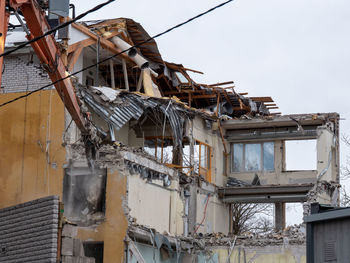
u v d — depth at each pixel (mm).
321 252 22656
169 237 34812
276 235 36406
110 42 39438
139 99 35844
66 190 32688
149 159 34312
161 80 45375
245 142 46969
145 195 33656
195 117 42281
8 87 34938
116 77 43375
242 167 46719
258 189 44594
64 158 33094
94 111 35719
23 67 34938
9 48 34719
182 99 47719
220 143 45969
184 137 40875
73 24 36156
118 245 31141
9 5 22031
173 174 36875
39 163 33531
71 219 32188
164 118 38969
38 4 23984
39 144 33750
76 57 36469
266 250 36125
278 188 44312
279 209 46594
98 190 32156
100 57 40688
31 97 34469
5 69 35156
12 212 29766
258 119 44906
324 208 23531
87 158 32312
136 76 43031
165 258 34812
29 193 33344
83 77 40062
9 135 34375
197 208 40531
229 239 37031
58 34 31219
